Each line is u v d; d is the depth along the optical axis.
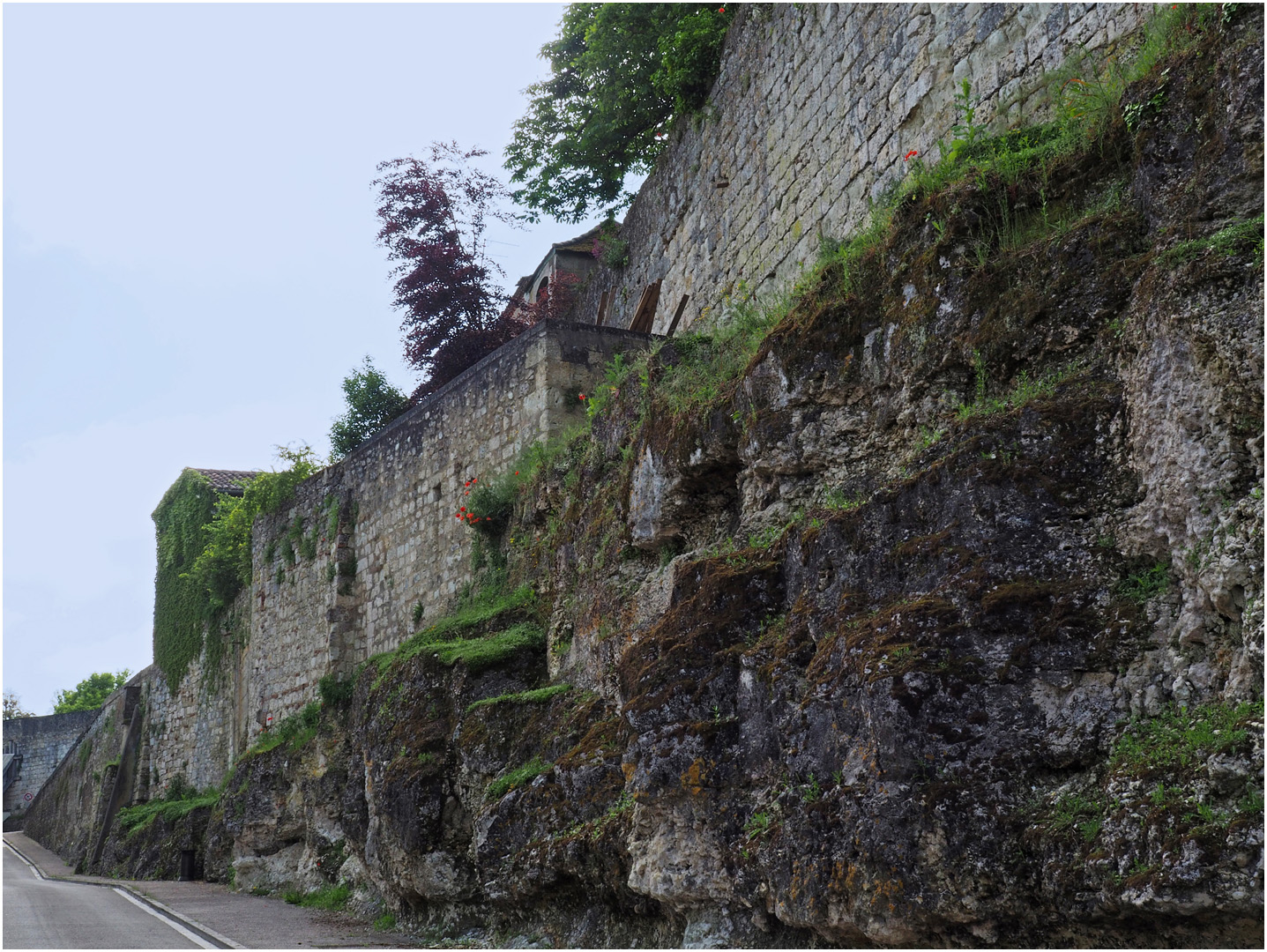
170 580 31.91
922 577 6.52
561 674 12.13
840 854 6.28
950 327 7.37
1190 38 6.93
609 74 20.62
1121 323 6.31
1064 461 6.16
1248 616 5.12
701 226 16.28
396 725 13.21
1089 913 5.21
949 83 10.63
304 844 18.30
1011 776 5.76
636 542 10.55
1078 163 7.15
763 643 7.70
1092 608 5.88
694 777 7.66
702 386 10.28
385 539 18.55
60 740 58.19
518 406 15.64
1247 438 5.33
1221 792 4.91
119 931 13.52
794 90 13.59
